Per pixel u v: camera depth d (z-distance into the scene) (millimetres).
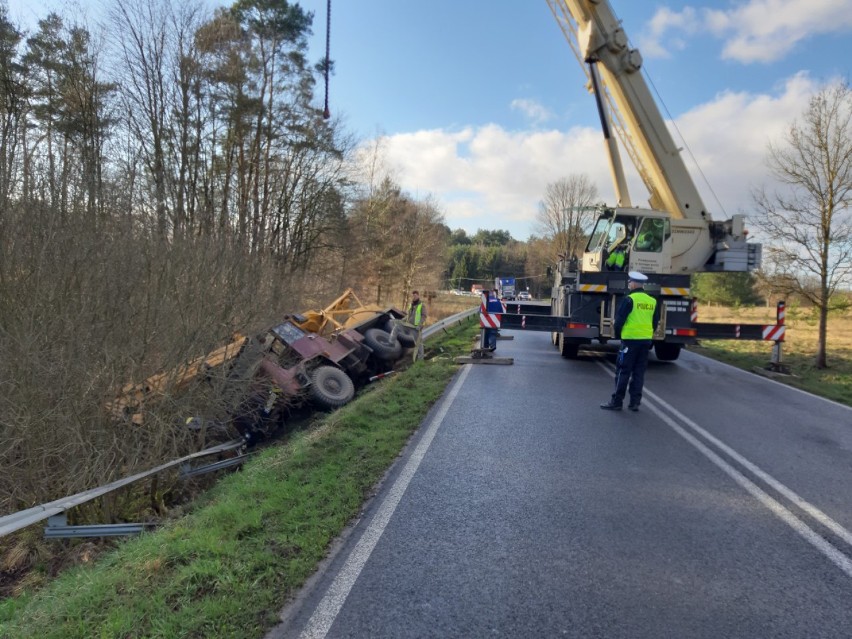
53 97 24453
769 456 6590
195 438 8703
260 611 3309
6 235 8375
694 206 14531
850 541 4402
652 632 3197
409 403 8969
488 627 3209
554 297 16797
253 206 29625
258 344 9852
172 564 3881
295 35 30875
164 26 27250
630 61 13766
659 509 4953
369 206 41938
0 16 23641
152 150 26016
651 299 8734
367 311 15172
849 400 10195
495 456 6352
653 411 8836
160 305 8453
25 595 4809
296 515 4594
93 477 7172
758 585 3729
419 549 4129
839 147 13094
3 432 6973
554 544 4250
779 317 13609
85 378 7352
